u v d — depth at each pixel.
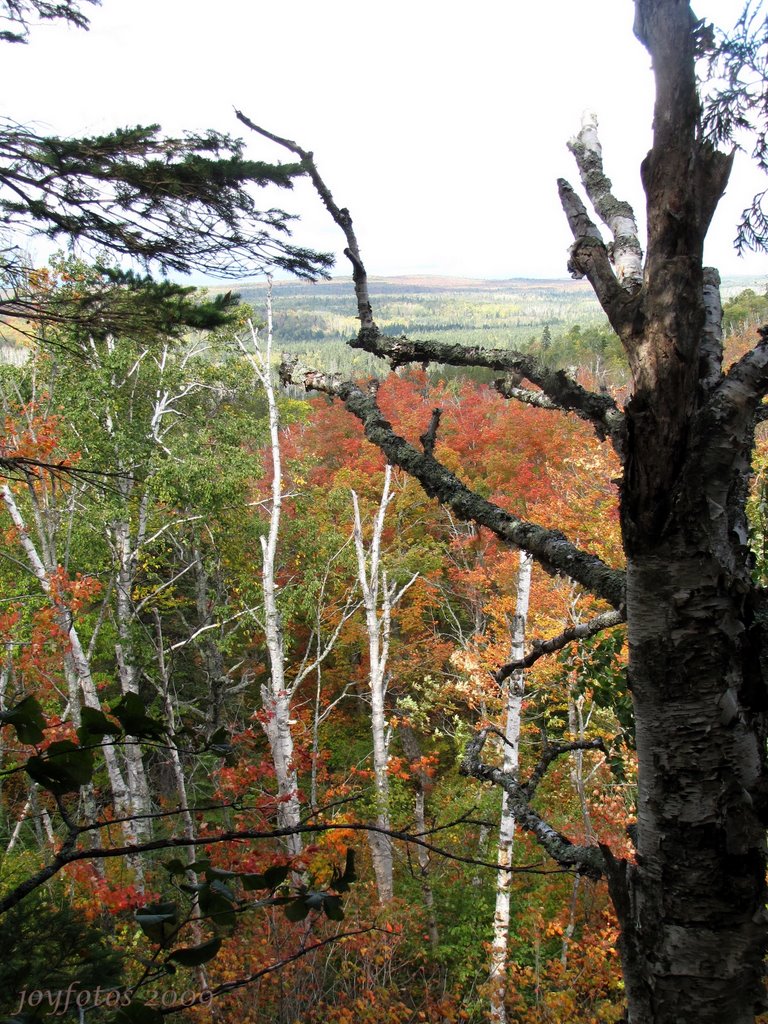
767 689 1.42
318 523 17.88
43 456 10.95
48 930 2.88
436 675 19.28
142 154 4.41
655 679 1.44
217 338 13.73
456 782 15.16
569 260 1.57
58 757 1.18
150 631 14.29
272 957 7.05
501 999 8.12
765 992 1.44
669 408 1.31
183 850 10.71
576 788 11.45
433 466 2.22
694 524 1.36
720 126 1.68
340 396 2.66
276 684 11.77
